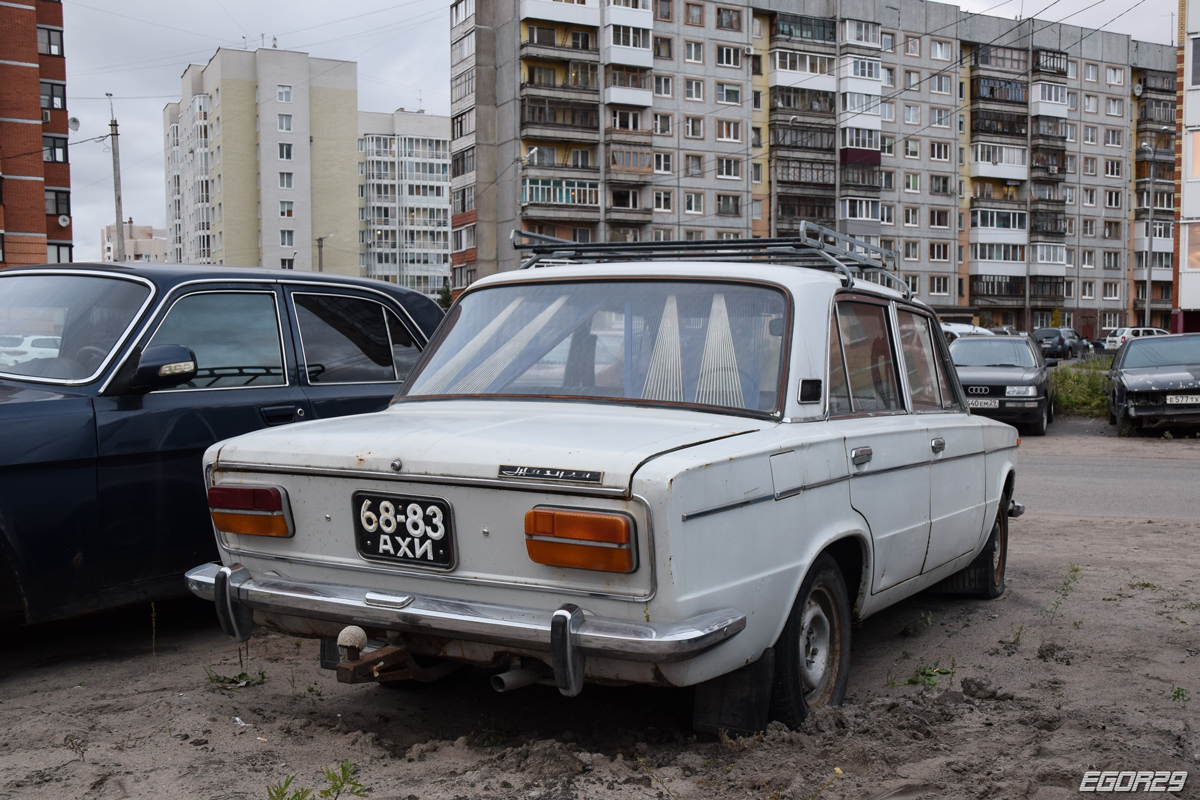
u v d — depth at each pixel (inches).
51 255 2289.6
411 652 133.1
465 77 2709.2
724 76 2677.2
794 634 136.7
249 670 178.4
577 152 2588.6
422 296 248.4
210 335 201.2
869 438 155.5
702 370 144.4
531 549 116.1
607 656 113.8
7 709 155.1
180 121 4667.8
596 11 2539.4
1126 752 137.4
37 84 2032.5
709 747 135.9
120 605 181.6
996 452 220.8
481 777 126.4
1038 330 2079.2
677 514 112.4
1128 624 213.3
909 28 2898.6
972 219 3024.1
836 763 129.7
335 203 4082.2
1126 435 669.9
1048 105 3065.9
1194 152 1510.8
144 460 183.0
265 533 137.5
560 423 134.3
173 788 123.3
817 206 2768.2
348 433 137.4
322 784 124.8
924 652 194.7
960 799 122.0
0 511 164.1
